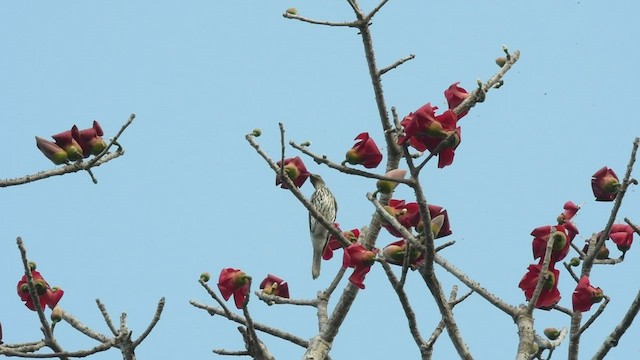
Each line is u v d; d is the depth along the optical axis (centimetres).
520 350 1002
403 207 1035
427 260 972
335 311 1257
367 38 1188
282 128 1118
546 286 1020
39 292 1147
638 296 1030
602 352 1053
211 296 1112
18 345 1097
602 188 1179
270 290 1312
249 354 1107
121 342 1086
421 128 930
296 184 1171
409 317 1002
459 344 984
